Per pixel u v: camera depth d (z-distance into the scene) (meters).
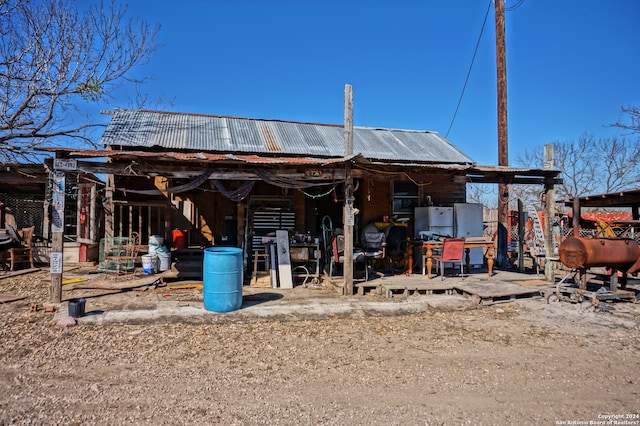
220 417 3.47
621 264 8.07
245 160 7.54
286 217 10.91
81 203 11.58
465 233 11.70
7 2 9.53
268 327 6.12
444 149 13.13
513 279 9.85
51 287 7.09
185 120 12.14
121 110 12.08
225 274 6.66
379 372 4.50
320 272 10.34
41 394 3.85
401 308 7.19
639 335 5.98
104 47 10.64
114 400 3.75
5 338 5.39
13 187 12.99
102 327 5.92
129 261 9.70
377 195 12.29
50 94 10.13
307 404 3.73
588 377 4.44
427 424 3.41
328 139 12.43
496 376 4.44
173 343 5.33
